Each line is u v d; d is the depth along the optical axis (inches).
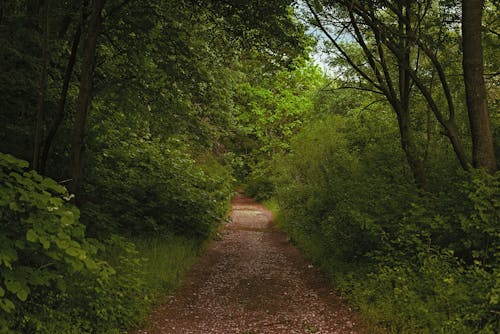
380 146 443.8
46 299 205.5
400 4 393.1
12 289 167.0
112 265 298.7
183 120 548.4
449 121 338.3
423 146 439.2
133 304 254.2
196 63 486.0
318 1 398.9
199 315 285.0
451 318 219.3
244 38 438.6
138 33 420.2
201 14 447.8
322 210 526.0
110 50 454.0
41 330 188.4
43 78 276.2
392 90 402.6
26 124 342.6
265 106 1405.0
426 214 312.3
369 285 295.0
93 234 352.8
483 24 449.1
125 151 513.3
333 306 298.7
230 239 670.5
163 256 392.2
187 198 543.5
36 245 182.2
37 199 182.7
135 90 440.1
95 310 220.5
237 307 305.7
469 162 325.7
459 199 303.6
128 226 465.7
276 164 854.5
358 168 452.1
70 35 422.0
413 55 459.2
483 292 225.9
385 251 327.9
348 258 373.4
